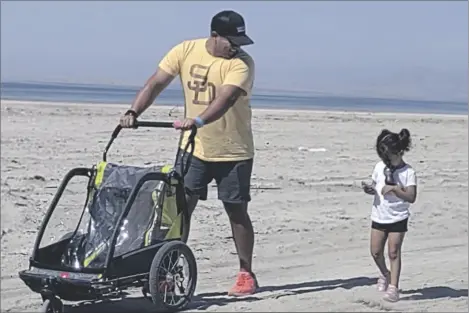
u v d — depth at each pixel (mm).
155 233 15367
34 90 125812
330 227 25062
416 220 26984
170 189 15625
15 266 19375
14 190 28000
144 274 15094
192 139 15578
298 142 47344
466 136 56750
